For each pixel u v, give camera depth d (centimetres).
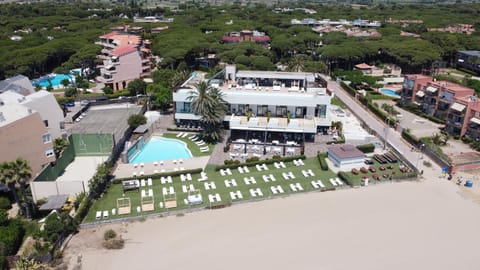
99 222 4850
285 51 15125
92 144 6931
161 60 13750
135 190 5697
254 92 7850
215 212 5172
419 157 7006
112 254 4316
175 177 6081
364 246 4494
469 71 14525
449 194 5750
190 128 8131
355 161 6506
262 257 4275
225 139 7612
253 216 5075
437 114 9000
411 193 5747
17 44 14450
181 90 8112
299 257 4278
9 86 8150
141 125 7988
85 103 10025
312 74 8706
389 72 13912
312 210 5228
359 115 9400
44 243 4375
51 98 6831
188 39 15012
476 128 7581
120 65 11794
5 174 4506
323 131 7962
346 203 5419
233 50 13412
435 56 13438
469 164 6525
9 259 4028
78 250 4369
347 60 13962
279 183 5922
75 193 5416
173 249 4416
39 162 5888
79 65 13012
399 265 4188
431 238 4684
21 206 4922
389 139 7819
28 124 5631
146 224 4900
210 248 4428
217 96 7325
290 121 7425
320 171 6353
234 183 5875
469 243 4609
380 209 5284
